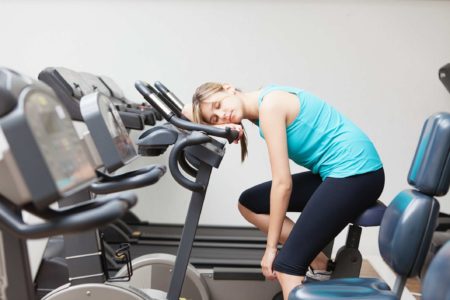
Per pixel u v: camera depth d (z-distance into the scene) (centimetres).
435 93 364
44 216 95
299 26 356
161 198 373
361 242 377
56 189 87
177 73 359
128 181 126
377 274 330
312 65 360
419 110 366
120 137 135
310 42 358
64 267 240
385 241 158
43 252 249
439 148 149
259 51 358
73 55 354
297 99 192
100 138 120
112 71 357
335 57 359
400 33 357
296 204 222
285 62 360
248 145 366
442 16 355
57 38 351
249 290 254
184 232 197
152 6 351
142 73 358
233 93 203
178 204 373
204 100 198
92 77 286
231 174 371
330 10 354
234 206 374
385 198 376
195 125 181
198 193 194
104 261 186
